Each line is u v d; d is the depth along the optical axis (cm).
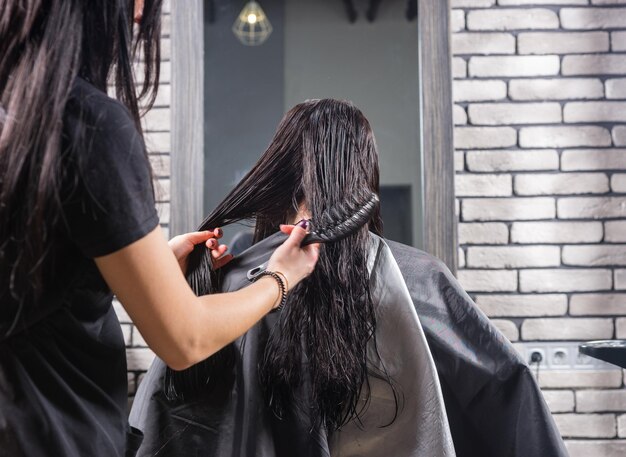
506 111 270
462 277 267
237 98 286
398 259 120
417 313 117
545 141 269
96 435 75
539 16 271
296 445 107
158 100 272
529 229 267
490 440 117
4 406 71
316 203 111
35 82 67
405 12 288
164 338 72
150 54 79
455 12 272
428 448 107
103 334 80
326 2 292
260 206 116
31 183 67
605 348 148
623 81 269
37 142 67
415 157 282
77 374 76
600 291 265
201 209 272
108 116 70
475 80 271
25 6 69
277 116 287
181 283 73
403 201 280
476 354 116
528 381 115
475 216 268
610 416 260
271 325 110
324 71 289
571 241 266
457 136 270
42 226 67
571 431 260
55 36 69
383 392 109
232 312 78
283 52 289
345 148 115
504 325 265
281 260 87
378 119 285
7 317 71
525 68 270
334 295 107
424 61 272
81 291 75
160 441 110
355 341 107
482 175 269
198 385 109
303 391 107
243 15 288
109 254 69
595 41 270
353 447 110
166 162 271
